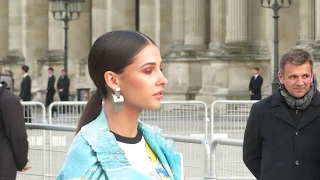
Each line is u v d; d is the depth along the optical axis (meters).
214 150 17.05
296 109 13.62
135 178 8.84
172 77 64.62
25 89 61.69
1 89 17.88
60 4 64.44
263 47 60.38
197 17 64.50
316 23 56.69
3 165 17.88
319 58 55.12
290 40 59.47
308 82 13.42
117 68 8.99
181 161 9.22
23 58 79.62
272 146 13.69
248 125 14.02
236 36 60.78
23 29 79.56
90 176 8.73
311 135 13.55
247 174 17.73
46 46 79.38
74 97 72.06
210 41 64.00
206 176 17.20
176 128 34.34
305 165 13.55
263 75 60.09
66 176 8.74
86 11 75.69
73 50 75.31
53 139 21.03
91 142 8.80
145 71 9.02
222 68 60.34
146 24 69.06
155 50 9.06
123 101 9.03
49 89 66.75
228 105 33.44
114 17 72.19
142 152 9.12
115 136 9.07
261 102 13.93
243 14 60.66
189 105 34.50
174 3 66.19
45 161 21.17
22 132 17.94
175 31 66.00
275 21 51.47
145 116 35.16
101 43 9.04
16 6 80.38
